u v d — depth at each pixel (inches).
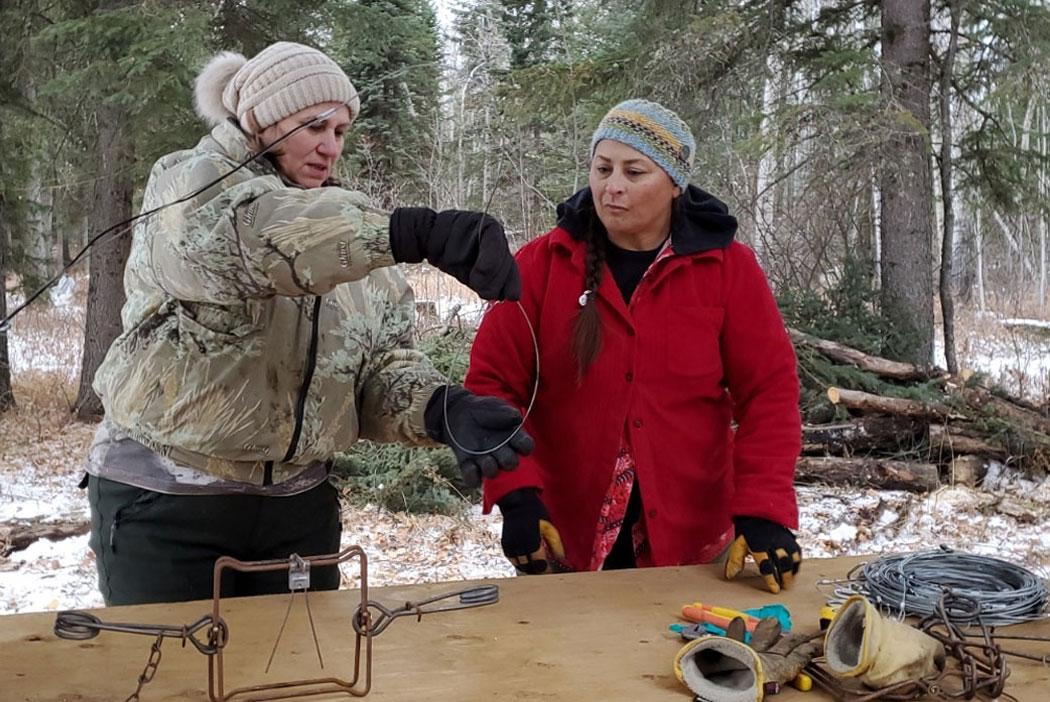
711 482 90.4
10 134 345.1
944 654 60.4
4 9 322.3
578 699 55.1
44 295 400.2
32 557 198.5
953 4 334.3
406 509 233.0
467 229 58.8
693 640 60.1
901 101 327.9
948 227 346.3
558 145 403.5
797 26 344.8
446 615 67.7
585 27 452.4
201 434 74.7
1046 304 649.0
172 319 74.4
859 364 282.2
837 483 256.1
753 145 319.0
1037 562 205.9
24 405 352.8
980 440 263.6
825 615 65.1
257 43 335.6
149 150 318.0
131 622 63.9
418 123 465.4
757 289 88.0
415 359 82.3
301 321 77.5
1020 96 328.8
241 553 79.0
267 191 62.2
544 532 82.5
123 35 295.7
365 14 348.2
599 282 87.5
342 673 57.7
